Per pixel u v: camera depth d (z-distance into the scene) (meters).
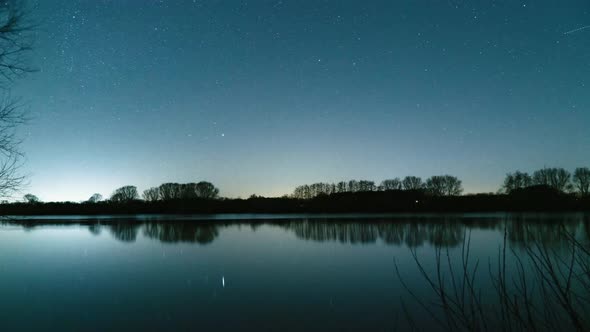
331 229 35.53
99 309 10.81
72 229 39.56
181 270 16.23
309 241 25.88
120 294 12.40
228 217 64.56
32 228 41.19
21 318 10.12
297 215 67.56
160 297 11.95
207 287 13.14
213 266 17.02
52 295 12.35
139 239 29.03
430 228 34.41
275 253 20.56
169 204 89.44
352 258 18.50
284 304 11.02
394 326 8.99
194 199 91.38
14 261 18.92
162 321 9.77
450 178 81.38
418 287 12.27
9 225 46.19
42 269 16.77
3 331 9.23
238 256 19.72
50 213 84.44
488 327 7.05
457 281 12.37
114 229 39.34
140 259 19.25
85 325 9.57
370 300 11.16
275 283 13.58
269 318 9.88
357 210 75.50
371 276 14.35
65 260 19.14
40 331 9.20
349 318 9.73
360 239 26.53
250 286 13.20
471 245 21.66
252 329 9.15
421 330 8.52
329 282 13.58
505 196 64.81
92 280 14.52
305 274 14.98
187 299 11.67
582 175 52.16
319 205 81.69
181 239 28.70
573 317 3.00
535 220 32.28
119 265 17.59
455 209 68.38
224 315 10.16
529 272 12.06
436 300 10.45
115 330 9.22
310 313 10.21
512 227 31.78
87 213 85.69
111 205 89.12
